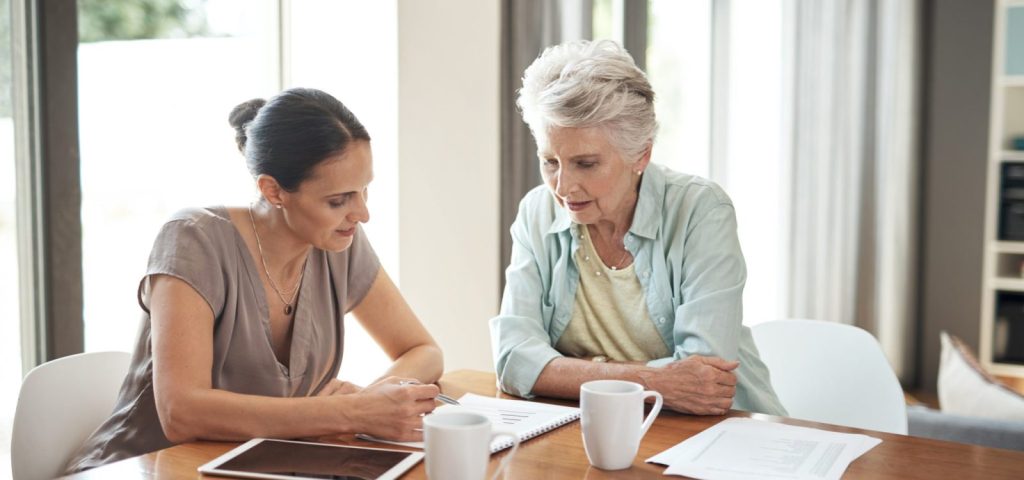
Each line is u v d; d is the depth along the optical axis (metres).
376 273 1.85
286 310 1.67
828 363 2.03
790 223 4.60
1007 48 4.61
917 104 4.78
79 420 1.67
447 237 3.20
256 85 3.27
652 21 4.32
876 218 4.84
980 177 4.75
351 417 1.34
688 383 1.50
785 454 1.27
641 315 1.77
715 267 1.68
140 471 1.20
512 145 3.31
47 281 2.33
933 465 1.24
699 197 1.74
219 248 1.57
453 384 1.76
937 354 4.89
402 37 3.05
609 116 1.55
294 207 1.52
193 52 3.08
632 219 1.75
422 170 3.13
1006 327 4.77
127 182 2.83
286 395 1.66
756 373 1.80
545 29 3.38
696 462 1.24
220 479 1.17
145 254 2.91
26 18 2.27
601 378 1.58
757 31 4.73
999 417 2.17
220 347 1.58
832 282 4.73
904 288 4.82
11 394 2.37
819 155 4.64
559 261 1.80
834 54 4.62
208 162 3.17
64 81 2.31
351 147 1.49
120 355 1.76
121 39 2.80
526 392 1.65
